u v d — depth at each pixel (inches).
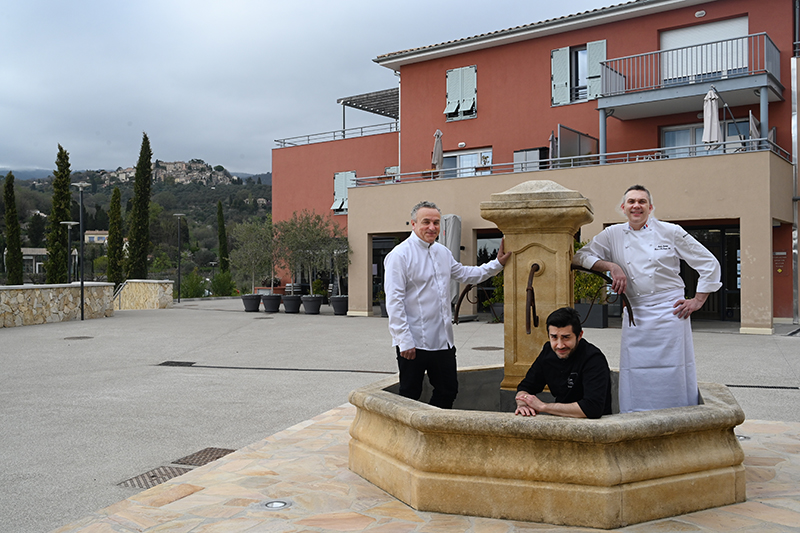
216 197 4429.1
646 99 658.2
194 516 136.5
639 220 157.1
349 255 796.6
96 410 271.4
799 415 245.4
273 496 148.9
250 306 893.2
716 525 125.3
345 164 1063.6
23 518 148.9
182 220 2950.3
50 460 197.5
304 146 1102.4
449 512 134.6
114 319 767.7
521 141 822.5
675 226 155.7
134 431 233.9
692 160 573.3
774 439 198.1
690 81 680.4
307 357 433.7
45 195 2977.4
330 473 167.3
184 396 301.7
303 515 135.6
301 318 766.5
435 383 173.3
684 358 155.3
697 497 133.4
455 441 135.8
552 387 142.6
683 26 714.2
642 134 738.2
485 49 848.9
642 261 156.4
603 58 757.3
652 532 121.7
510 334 177.9
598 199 620.7
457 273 182.2
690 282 738.2
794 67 652.7
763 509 134.6
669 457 130.9
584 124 776.3
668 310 155.0
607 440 122.4
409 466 141.9
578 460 125.9
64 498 162.4
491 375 205.5
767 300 540.7
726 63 689.0
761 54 666.2
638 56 672.4
